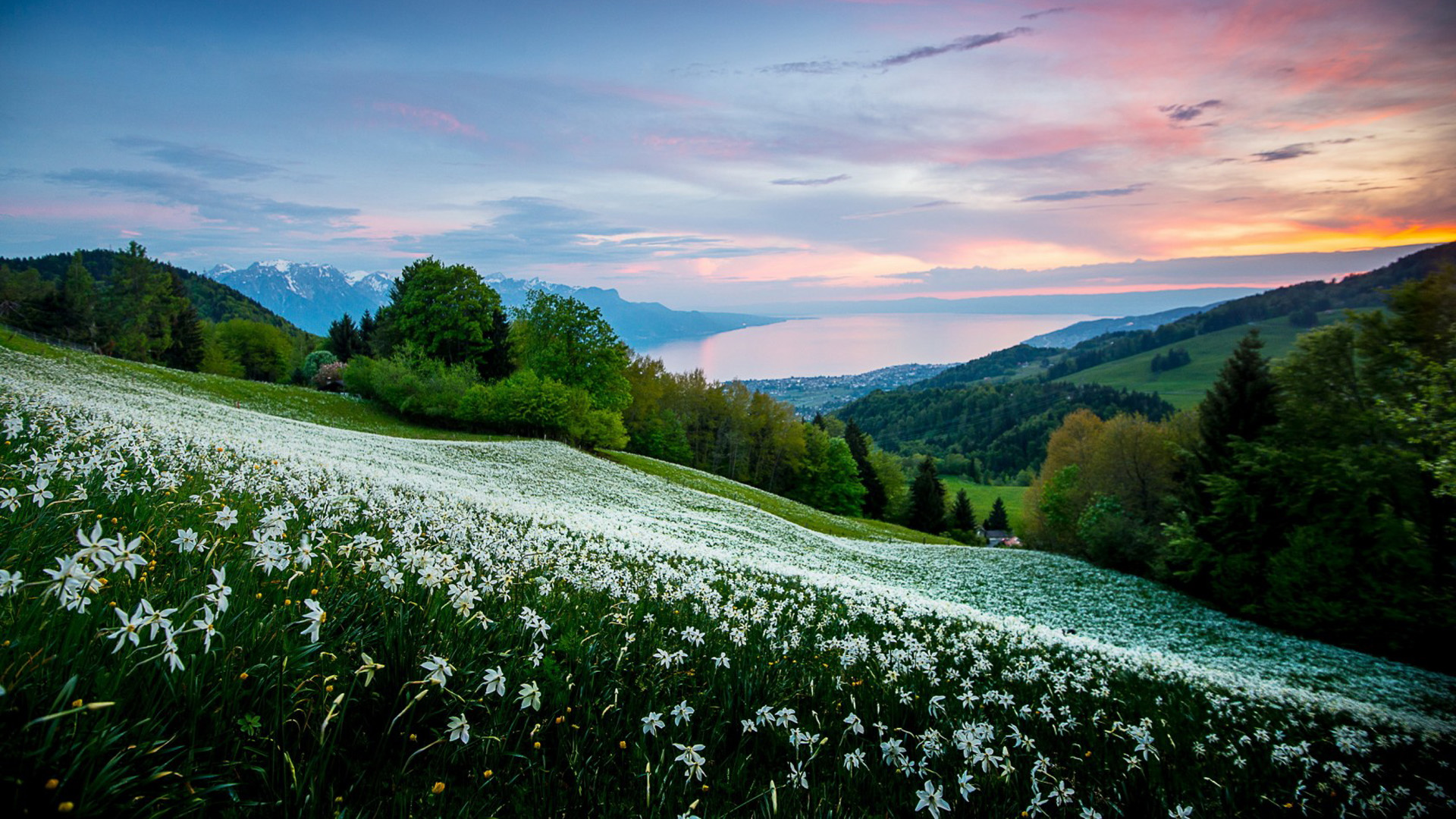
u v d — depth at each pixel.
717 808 4.43
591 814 3.94
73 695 3.14
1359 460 31.34
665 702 5.88
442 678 3.82
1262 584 34.44
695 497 51.41
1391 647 28.77
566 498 34.69
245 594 4.93
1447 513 29.28
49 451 8.38
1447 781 9.83
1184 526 40.62
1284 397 37.09
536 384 64.75
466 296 76.31
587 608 8.12
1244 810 6.69
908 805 5.11
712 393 101.62
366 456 30.19
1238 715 11.81
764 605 11.85
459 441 53.44
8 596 3.66
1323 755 10.15
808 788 4.96
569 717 5.04
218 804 3.11
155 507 7.14
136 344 95.69
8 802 2.45
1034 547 66.56
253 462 13.78
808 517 63.91
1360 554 30.39
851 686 7.84
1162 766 7.47
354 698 4.09
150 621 3.16
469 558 9.76
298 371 102.38
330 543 7.36
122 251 99.06
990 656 12.42
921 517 107.06
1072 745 7.55
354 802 3.44
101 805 2.65
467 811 3.58
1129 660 15.67
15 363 34.12
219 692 3.60
